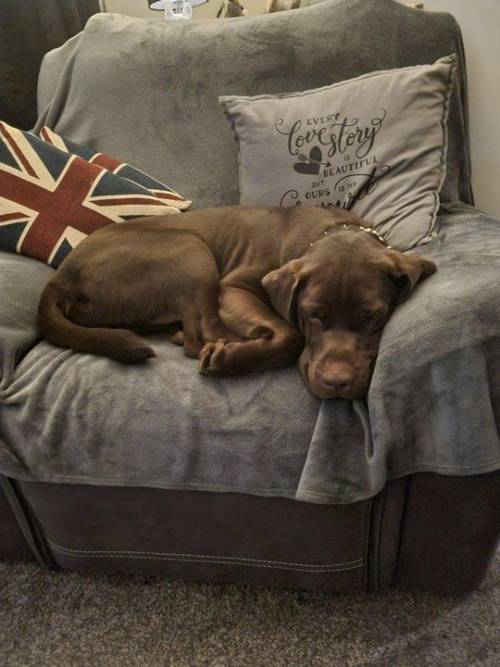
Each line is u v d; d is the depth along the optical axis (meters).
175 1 2.39
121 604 1.17
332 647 1.05
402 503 1.01
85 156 1.69
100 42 1.83
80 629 1.12
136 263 1.33
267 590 1.19
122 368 1.08
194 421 0.98
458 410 0.86
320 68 1.68
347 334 1.10
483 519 0.99
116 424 1.01
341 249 1.18
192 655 1.06
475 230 1.34
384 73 1.47
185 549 1.14
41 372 1.08
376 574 1.11
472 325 0.85
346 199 1.46
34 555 1.25
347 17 1.67
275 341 1.09
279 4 2.18
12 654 1.08
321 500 0.93
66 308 1.35
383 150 1.42
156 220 1.53
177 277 1.32
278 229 1.44
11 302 1.22
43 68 1.97
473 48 1.82
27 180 1.51
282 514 1.03
